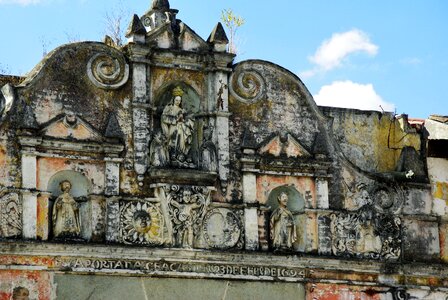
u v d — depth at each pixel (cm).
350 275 3947
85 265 3609
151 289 3691
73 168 3653
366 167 4188
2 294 3506
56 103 3675
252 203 3838
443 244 4094
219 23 3903
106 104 3738
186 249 3722
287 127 3956
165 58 3831
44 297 3547
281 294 3844
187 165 3769
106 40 4212
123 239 3662
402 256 4025
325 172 3959
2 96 3747
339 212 3959
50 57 3697
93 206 3653
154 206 3719
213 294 3762
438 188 4125
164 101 3850
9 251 3519
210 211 3788
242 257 3797
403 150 4150
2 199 3547
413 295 4016
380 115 4241
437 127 4303
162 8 3947
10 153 3588
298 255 3862
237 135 3881
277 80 3972
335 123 4184
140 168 3719
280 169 3906
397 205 4056
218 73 3872
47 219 3594
